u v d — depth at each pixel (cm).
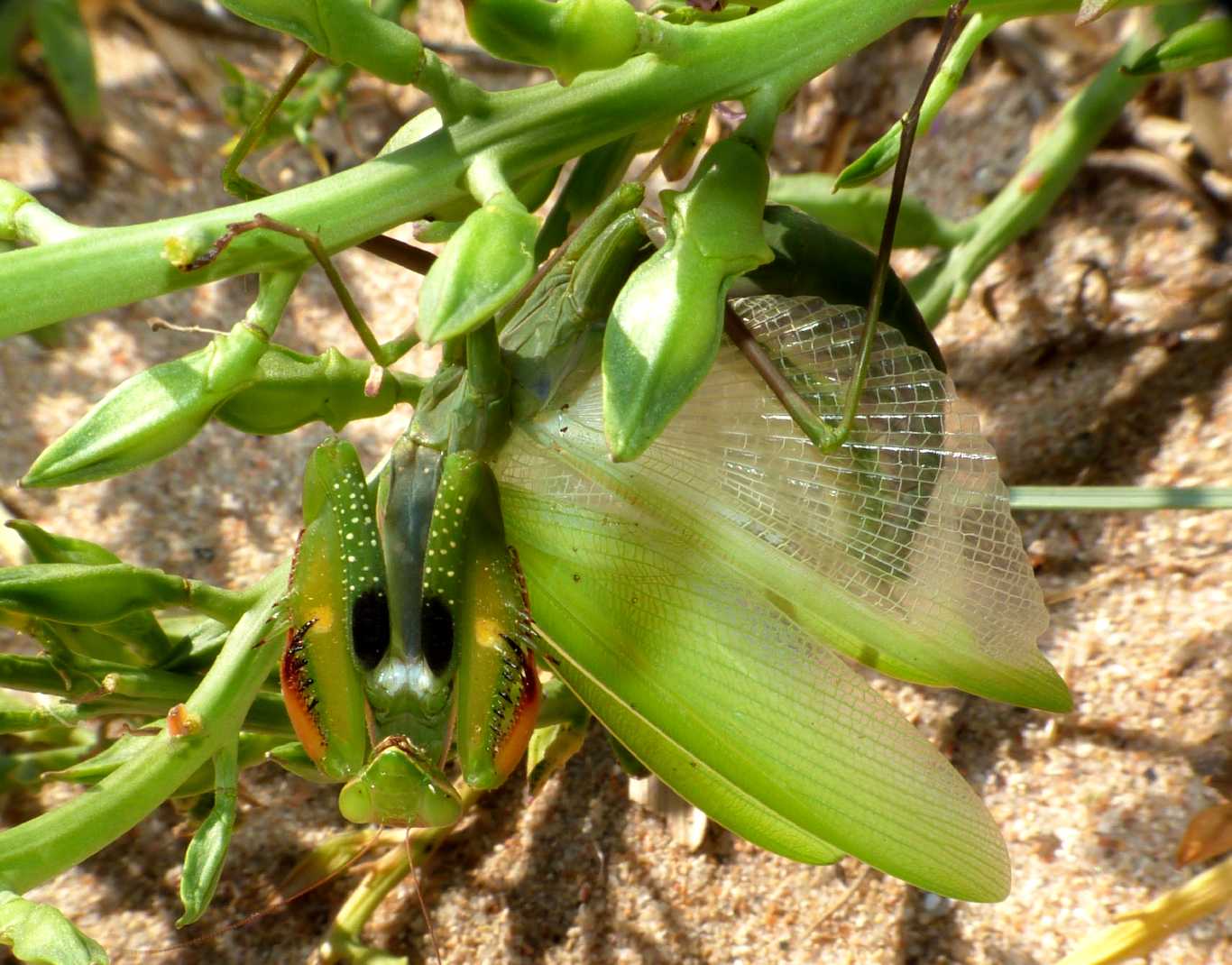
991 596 13
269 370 12
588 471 12
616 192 11
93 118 22
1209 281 18
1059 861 15
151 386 11
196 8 23
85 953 11
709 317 10
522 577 12
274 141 20
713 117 21
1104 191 19
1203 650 16
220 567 19
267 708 14
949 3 13
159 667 14
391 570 12
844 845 12
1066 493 15
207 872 12
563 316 12
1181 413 17
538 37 10
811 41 11
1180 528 17
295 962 16
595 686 13
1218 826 15
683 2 13
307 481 11
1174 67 14
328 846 16
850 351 13
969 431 13
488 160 11
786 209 14
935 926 15
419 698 11
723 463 12
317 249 11
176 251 11
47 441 20
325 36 11
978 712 16
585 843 16
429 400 12
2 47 21
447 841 16
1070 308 19
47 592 13
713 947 16
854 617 13
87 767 14
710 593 12
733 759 12
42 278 11
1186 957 14
